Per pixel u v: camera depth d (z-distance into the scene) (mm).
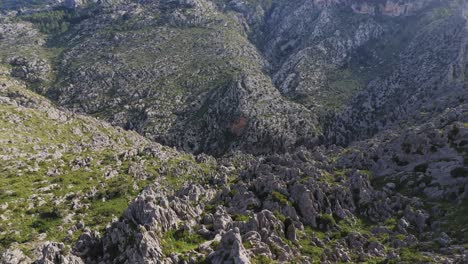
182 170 132375
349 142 190375
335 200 79375
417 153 92375
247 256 49438
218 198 80750
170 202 63812
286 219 65688
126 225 56812
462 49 186750
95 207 101562
